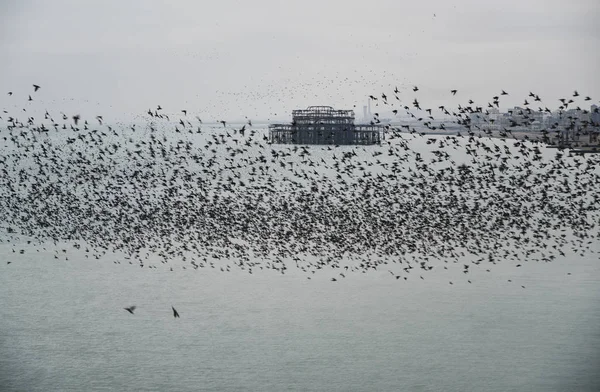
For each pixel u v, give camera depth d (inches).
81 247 2052.2
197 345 1274.6
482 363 1168.2
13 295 1592.0
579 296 1524.4
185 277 1743.4
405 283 1654.8
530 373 1119.6
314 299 1547.7
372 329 1343.5
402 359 1190.9
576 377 1099.9
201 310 1481.3
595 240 2023.9
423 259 1849.2
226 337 1315.2
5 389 1085.8
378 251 1926.7
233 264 1851.6
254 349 1244.5
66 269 1825.8
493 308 1457.9
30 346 1273.4
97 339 1312.7
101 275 1776.6
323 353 1226.6
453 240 2014.0
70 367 1173.7
